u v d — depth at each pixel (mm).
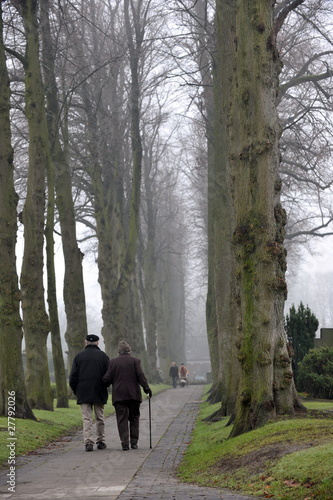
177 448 13586
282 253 13414
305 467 8344
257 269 13336
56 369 23875
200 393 40250
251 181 13594
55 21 26547
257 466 9273
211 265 29781
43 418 18828
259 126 13688
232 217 17750
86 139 33969
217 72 23469
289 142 32875
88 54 33406
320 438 9875
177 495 8188
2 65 18625
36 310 21781
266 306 13227
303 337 23703
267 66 13836
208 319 30656
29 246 21922
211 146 29141
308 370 21406
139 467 11180
